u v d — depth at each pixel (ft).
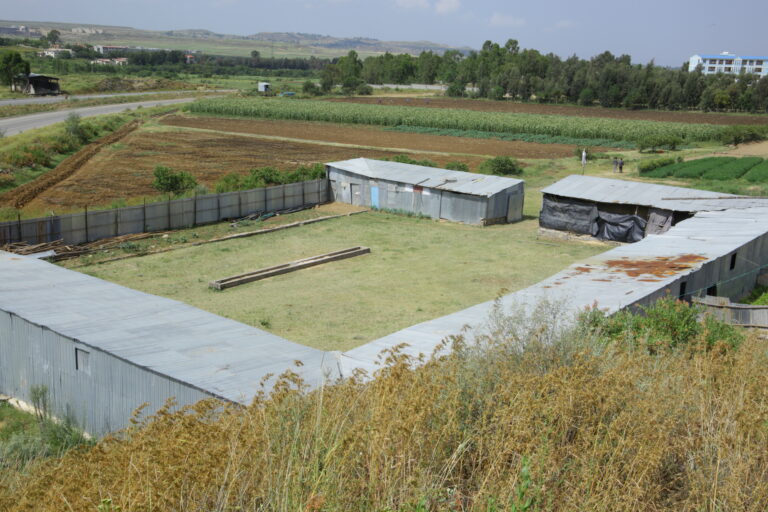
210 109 373.20
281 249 109.40
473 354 24.72
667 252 75.51
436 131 308.40
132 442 20.92
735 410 19.76
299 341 67.82
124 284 87.71
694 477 17.16
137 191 150.71
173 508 16.06
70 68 651.25
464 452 18.24
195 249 107.45
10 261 76.43
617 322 40.24
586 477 15.94
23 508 18.67
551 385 20.17
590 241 117.39
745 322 55.21
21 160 170.30
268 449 16.89
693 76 460.96
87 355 51.16
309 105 384.06
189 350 50.24
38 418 52.49
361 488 16.11
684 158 224.74
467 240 118.01
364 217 137.59
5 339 58.90
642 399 19.58
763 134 267.80
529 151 244.01
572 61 588.91
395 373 21.53
